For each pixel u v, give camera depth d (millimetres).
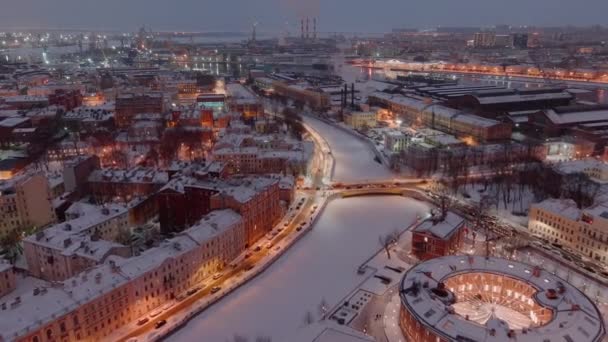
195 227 194250
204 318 164625
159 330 155875
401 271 194125
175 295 177500
